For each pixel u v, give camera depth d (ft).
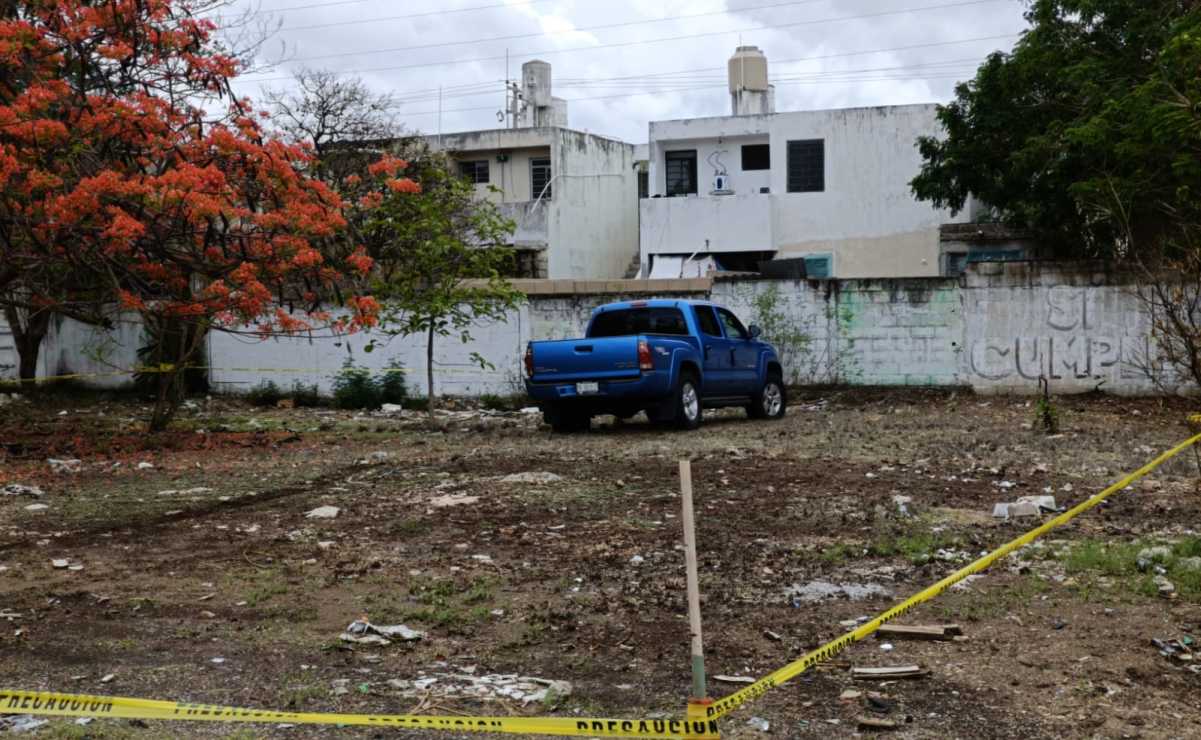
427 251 70.18
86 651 21.67
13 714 18.17
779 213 126.11
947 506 35.78
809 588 25.95
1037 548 29.19
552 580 27.14
